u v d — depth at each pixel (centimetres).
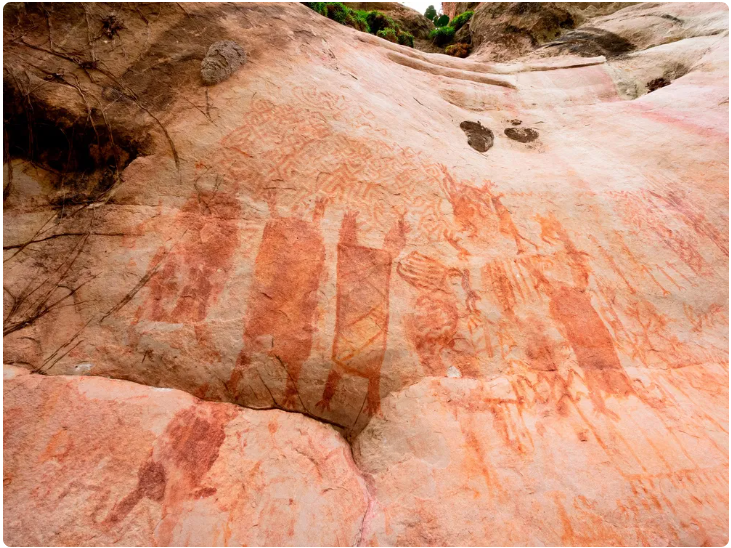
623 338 282
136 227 271
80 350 228
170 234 271
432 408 241
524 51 876
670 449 220
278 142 331
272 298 262
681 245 332
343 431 250
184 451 206
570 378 259
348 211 314
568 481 207
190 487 196
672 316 295
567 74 629
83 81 304
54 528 170
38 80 290
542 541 189
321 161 335
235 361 241
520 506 200
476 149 462
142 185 288
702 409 243
